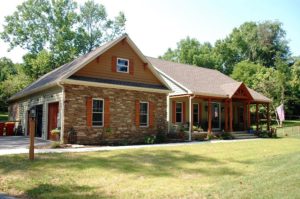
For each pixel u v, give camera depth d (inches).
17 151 521.3
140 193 274.2
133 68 796.6
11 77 1781.5
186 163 433.4
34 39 1617.9
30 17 1612.9
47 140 738.8
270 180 311.3
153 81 835.4
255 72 1926.7
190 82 965.2
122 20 1802.4
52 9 1638.8
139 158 466.9
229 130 1002.7
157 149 583.8
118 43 774.5
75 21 1700.3
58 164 402.9
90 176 341.7
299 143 771.4
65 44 1611.7
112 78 752.3
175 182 317.7
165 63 1103.6
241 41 2704.2
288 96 1792.6
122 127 743.1
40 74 1590.8
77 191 279.4
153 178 336.2
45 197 259.8
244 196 254.4
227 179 327.9
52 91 729.6
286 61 2474.2
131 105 767.1
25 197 263.7
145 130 789.9
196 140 854.5
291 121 1804.9
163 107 837.2
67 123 653.9
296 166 388.5
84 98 684.7
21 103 1011.3
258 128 1103.6
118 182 316.2
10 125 954.7
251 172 368.5
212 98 955.3
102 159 450.6
